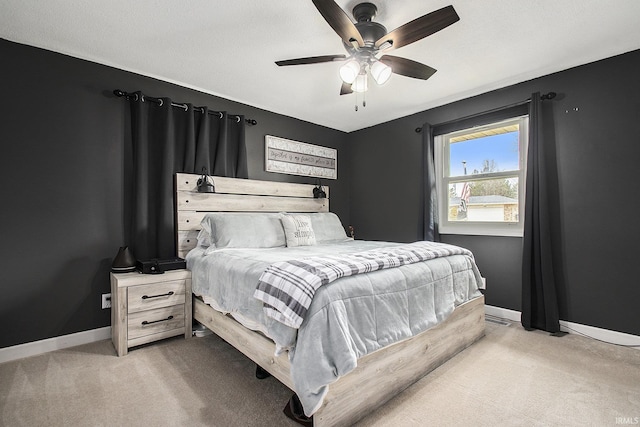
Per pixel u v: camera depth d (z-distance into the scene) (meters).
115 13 1.96
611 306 2.45
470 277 2.47
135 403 1.63
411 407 1.60
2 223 2.19
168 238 2.82
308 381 1.31
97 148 2.57
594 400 1.65
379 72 1.93
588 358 2.15
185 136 3.03
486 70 2.74
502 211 3.17
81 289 2.47
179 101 3.04
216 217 2.82
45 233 2.34
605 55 2.47
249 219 2.93
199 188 2.97
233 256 2.29
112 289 2.47
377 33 1.87
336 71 2.76
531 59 2.54
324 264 1.63
